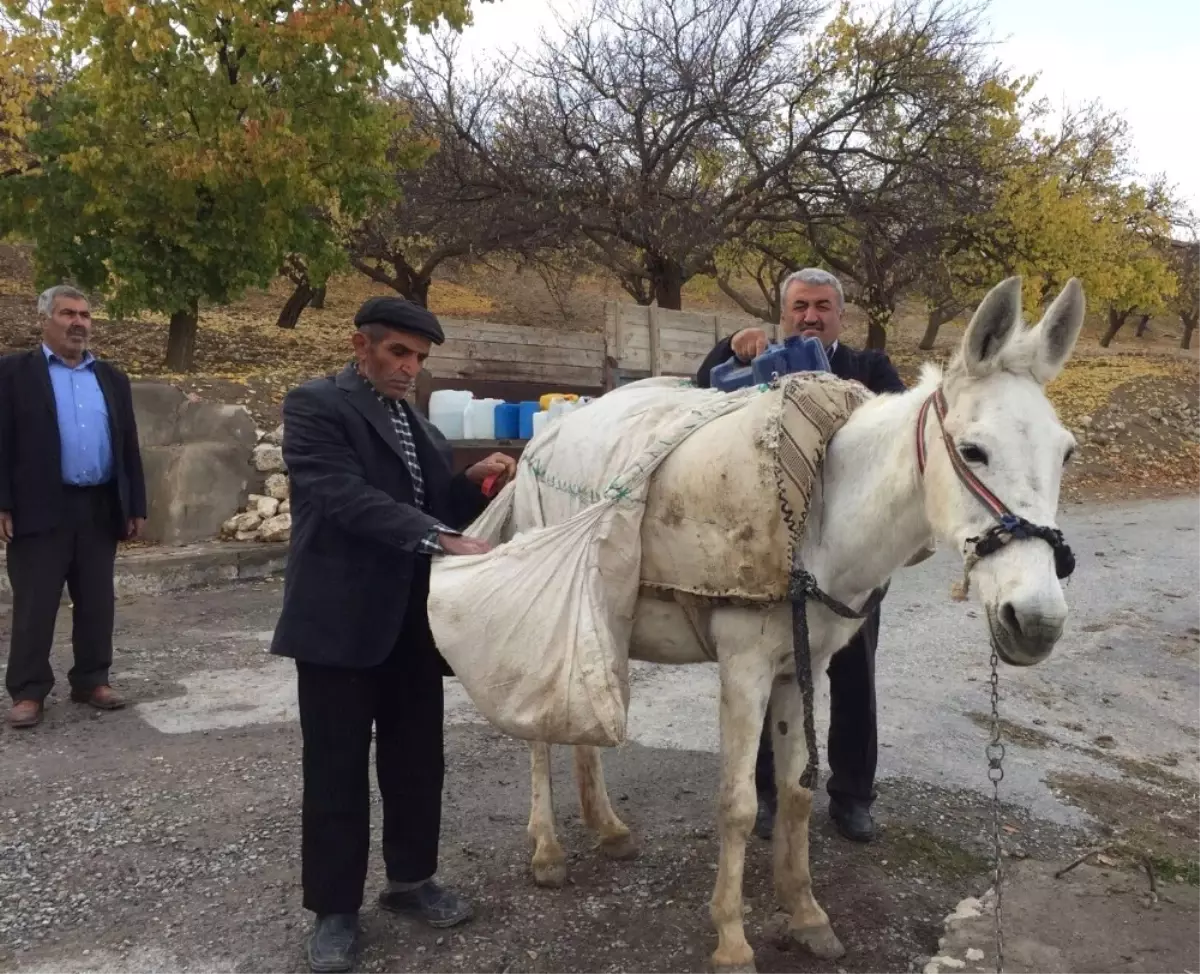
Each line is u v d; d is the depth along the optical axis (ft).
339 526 8.59
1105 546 31.32
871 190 50.88
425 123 51.29
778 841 9.57
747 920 9.84
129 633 19.85
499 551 8.43
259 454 27.45
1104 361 73.61
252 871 10.48
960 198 50.65
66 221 36.37
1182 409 55.52
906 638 20.98
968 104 51.29
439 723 9.52
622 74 50.78
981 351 7.37
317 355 47.09
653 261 52.21
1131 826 12.60
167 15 32.81
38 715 15.01
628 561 8.48
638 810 12.28
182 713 15.47
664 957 9.05
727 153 52.49
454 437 21.38
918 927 9.80
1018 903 10.27
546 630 8.15
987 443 7.09
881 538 8.19
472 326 24.71
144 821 11.59
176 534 25.53
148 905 9.77
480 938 9.32
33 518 14.74
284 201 36.42
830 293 11.28
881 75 50.16
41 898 9.84
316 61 37.04
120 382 16.08
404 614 8.83
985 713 16.63
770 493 8.00
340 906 8.72
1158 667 20.07
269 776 12.98
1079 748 15.46
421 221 53.16
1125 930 9.82
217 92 34.24
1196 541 32.45
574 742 8.20
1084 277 57.06
